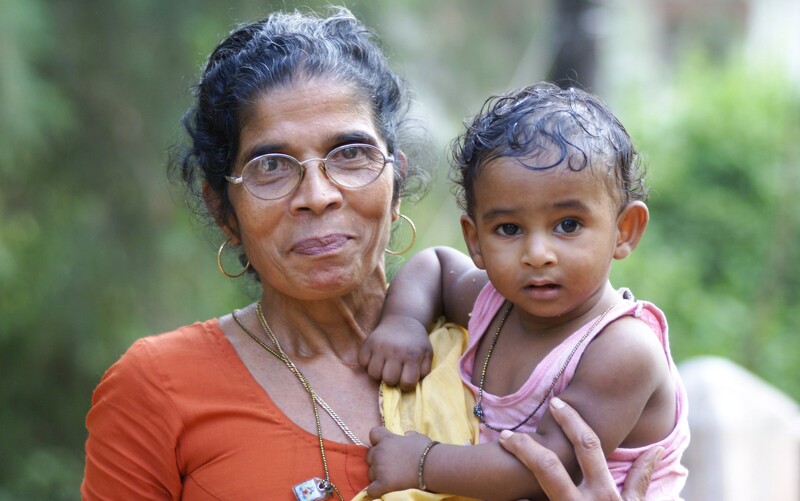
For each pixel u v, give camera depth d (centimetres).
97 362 755
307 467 260
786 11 1648
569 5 725
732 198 1080
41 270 743
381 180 269
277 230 264
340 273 265
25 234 745
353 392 275
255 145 262
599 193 249
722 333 979
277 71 263
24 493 773
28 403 784
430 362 280
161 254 747
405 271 302
